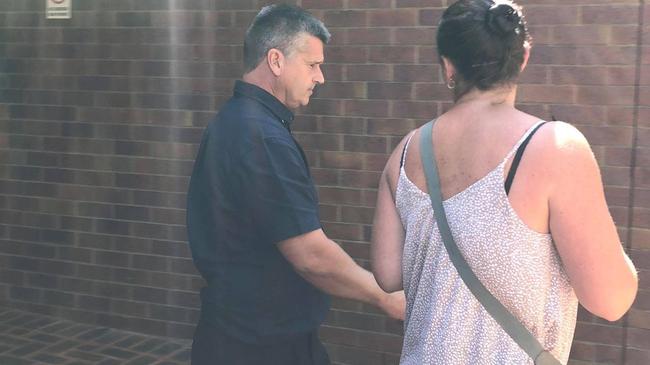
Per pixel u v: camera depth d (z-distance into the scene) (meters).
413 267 1.82
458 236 1.70
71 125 4.88
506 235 1.64
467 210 1.69
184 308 4.71
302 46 2.44
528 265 1.63
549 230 1.64
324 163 4.23
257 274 2.39
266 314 2.41
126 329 4.87
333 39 4.14
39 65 4.92
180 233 4.66
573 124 3.71
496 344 1.66
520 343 1.65
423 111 4.00
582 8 3.64
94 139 4.82
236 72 4.41
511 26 1.71
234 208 2.36
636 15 3.56
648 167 3.61
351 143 4.16
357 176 4.17
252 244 2.38
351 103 4.14
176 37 4.52
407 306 1.86
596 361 3.79
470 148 1.72
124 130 4.73
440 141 1.79
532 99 3.76
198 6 4.45
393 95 4.05
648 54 3.56
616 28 3.60
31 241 5.09
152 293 4.78
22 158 5.04
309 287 2.48
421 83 3.99
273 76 2.44
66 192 4.94
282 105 2.47
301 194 2.33
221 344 2.43
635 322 3.71
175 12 4.50
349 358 4.30
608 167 3.67
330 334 4.33
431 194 1.76
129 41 4.65
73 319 5.02
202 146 2.52
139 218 4.75
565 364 1.72
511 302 1.65
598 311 1.65
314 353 2.53
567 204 1.60
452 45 1.76
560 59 3.70
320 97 4.20
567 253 1.62
